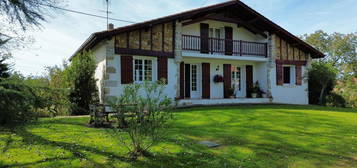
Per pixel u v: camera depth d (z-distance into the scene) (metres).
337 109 11.13
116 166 3.32
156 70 10.80
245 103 12.79
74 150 4.00
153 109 3.81
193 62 13.23
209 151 4.10
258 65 14.81
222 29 13.84
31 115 3.53
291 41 14.78
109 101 4.12
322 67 15.09
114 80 9.77
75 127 6.08
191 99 11.67
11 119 3.33
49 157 3.63
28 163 3.37
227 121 7.20
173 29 11.31
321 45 27.30
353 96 17.41
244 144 4.60
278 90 14.37
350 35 25.53
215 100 12.32
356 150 4.29
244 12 13.54
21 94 3.32
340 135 5.47
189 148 4.25
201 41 12.79
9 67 5.52
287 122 7.12
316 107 12.02
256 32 14.25
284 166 3.45
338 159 3.79
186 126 6.36
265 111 9.60
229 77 14.15
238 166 3.41
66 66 10.52
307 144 4.66
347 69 25.62
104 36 9.23
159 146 4.30
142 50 10.39
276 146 4.49
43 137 4.89
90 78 9.60
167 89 11.01
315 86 15.57
